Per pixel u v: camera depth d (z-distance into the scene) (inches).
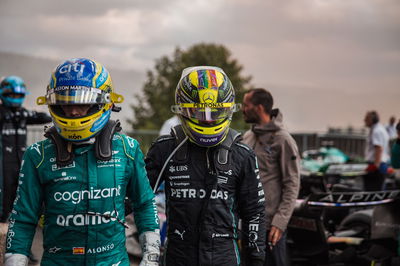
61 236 88.1
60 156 88.4
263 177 156.5
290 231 195.0
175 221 109.6
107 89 91.4
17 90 223.9
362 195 185.9
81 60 91.6
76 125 86.4
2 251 148.4
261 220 113.9
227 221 109.4
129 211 105.3
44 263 89.2
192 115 107.0
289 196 152.9
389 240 197.0
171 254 109.8
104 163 90.1
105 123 91.2
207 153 110.1
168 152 112.3
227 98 109.0
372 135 340.2
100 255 88.9
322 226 187.9
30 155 90.2
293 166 154.3
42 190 90.4
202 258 106.9
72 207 87.9
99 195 89.0
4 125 222.2
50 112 88.7
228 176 109.6
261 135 158.7
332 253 211.8
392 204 193.9
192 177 109.3
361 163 318.0
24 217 89.2
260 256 113.3
